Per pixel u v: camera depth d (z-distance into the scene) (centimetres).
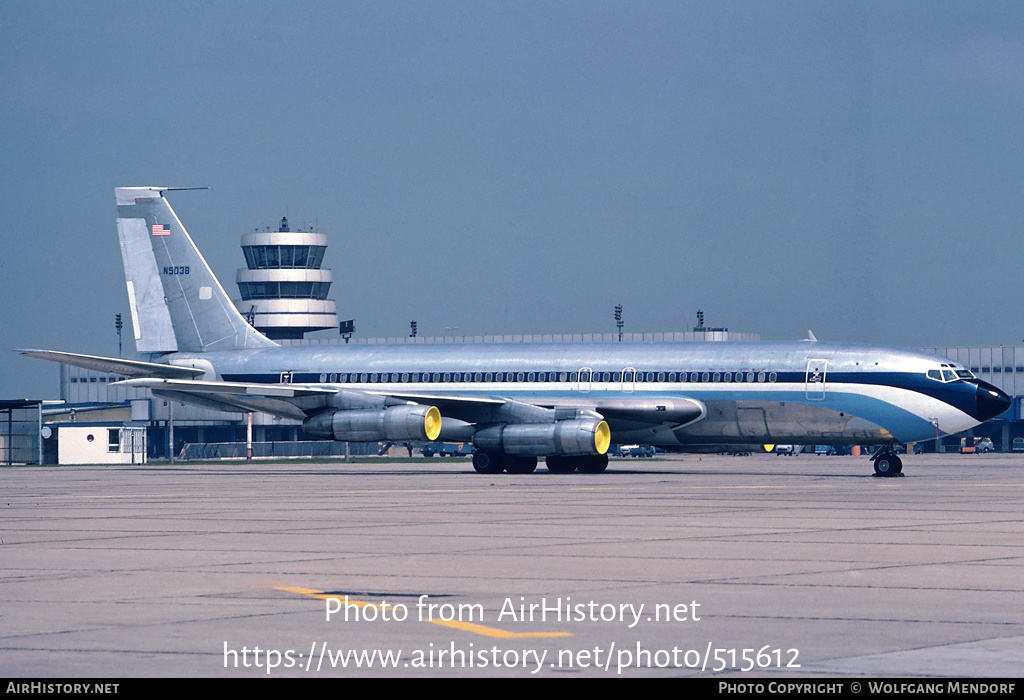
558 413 9981
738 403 10012
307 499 7062
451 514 5791
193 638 2741
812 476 10025
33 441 18100
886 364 9656
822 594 3275
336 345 11669
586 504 6406
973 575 3606
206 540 4647
